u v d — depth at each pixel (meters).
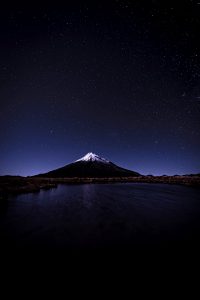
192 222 8.31
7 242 6.00
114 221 8.59
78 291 3.44
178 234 6.63
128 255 4.96
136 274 4.01
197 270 4.14
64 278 3.88
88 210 11.33
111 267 4.32
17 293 3.40
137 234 6.67
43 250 5.35
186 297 3.24
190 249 5.30
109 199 16.41
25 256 4.97
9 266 4.43
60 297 3.27
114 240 6.09
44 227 7.69
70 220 8.83
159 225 7.86
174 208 11.91
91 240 6.11
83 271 4.16
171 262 4.54
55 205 13.12
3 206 12.67
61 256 4.95
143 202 14.55
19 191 21.34
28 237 6.46
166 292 3.38
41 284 3.67
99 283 3.69
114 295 3.31
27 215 9.95
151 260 4.66
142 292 3.38
